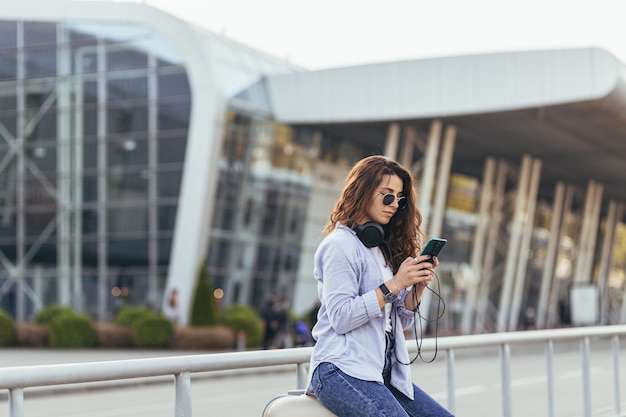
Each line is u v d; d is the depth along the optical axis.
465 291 40.44
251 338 28.31
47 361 21.86
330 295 3.75
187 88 31.59
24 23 34.03
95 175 33.22
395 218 4.09
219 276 31.86
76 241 33.44
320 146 34.22
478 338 5.55
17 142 34.28
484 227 39.75
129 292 32.59
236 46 33.88
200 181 31.03
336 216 3.99
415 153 35.91
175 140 31.83
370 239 3.84
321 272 3.86
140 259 32.41
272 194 33.12
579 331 6.68
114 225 32.91
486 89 27.66
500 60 27.39
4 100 34.41
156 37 32.19
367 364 3.75
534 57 26.75
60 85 33.75
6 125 34.41
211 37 32.81
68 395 16.34
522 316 47.34
